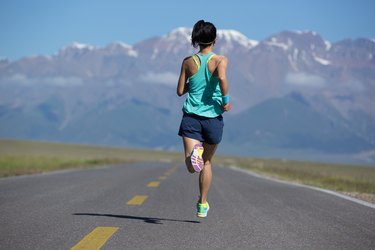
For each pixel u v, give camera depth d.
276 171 50.69
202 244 9.53
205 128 10.73
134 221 11.85
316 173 46.66
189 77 10.78
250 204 15.55
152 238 9.97
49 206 14.09
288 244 9.59
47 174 30.92
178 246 9.34
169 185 22.56
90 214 12.74
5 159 51.66
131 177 28.67
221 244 9.54
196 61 10.66
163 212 13.47
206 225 11.53
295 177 38.41
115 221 11.77
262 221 12.16
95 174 31.61
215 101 10.75
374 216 13.15
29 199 15.65
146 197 16.95
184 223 11.75
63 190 18.88
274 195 18.58
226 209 14.34
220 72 10.52
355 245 9.56
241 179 29.97
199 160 10.45
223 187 22.50
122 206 14.48
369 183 31.62
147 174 33.16
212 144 10.96
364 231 10.95
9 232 10.24
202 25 10.66
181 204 15.27
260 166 71.88
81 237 9.88
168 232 10.60
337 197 17.84
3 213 12.64
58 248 8.95
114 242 9.53
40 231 10.39
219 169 52.72
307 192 20.00
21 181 23.33
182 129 10.86
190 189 20.59
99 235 10.06
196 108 10.72
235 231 10.81
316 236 10.33
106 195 17.39
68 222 11.49
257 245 9.48
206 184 11.30
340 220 12.38
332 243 9.70
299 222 12.02
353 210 14.23
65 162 56.66
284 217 12.81
